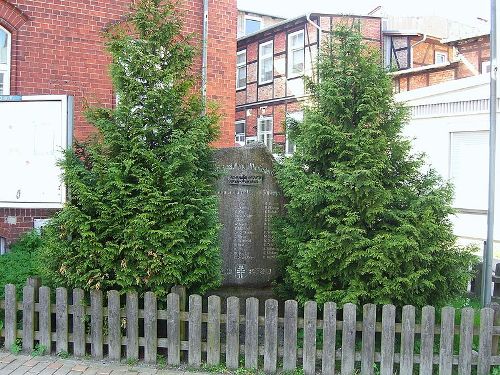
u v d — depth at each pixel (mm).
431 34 24656
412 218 5398
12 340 5465
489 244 6148
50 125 6164
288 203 6426
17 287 6066
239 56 26406
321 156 5703
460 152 12984
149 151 5406
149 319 5273
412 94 13969
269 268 6852
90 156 5672
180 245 5383
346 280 5469
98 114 5652
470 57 18109
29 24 9242
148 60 5570
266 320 5121
